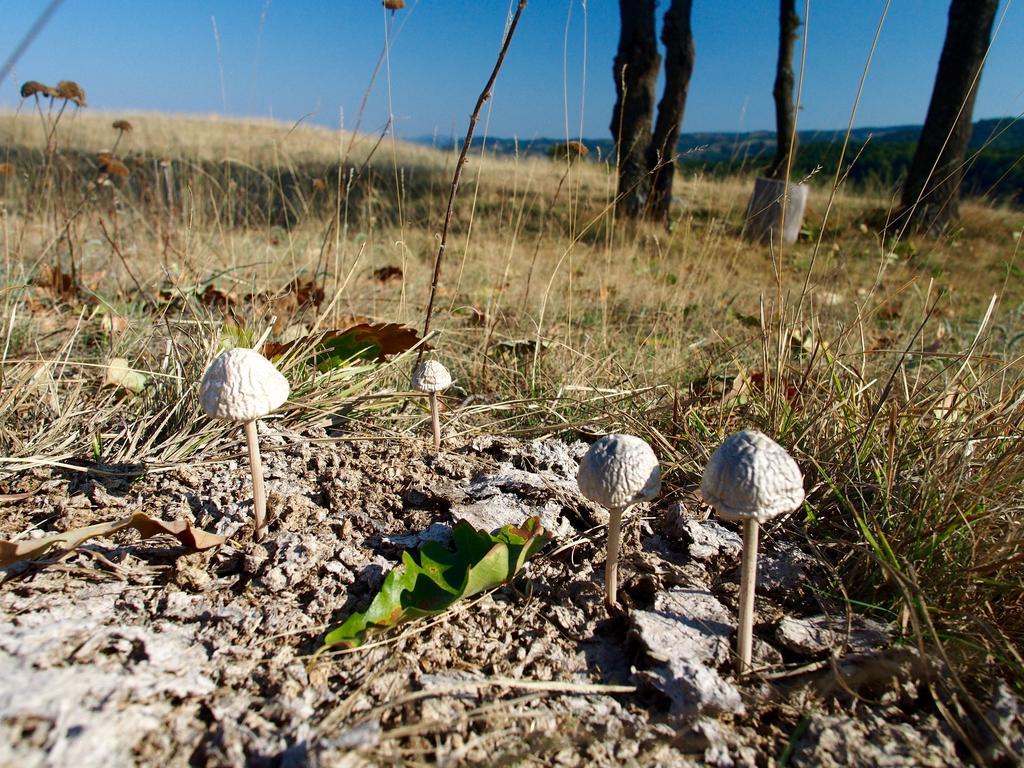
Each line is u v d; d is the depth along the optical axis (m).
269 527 0.25
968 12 1.04
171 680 0.18
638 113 1.21
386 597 0.21
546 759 0.17
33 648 0.18
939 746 0.18
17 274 0.52
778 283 0.34
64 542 0.21
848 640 0.21
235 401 0.21
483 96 0.35
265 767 0.16
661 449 0.33
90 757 0.15
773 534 0.27
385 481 0.29
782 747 0.18
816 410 0.32
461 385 0.44
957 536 0.24
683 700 0.19
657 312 0.60
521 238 0.98
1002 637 0.21
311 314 0.50
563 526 0.27
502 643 0.21
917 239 0.96
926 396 0.36
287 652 0.20
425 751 0.17
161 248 0.67
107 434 0.31
